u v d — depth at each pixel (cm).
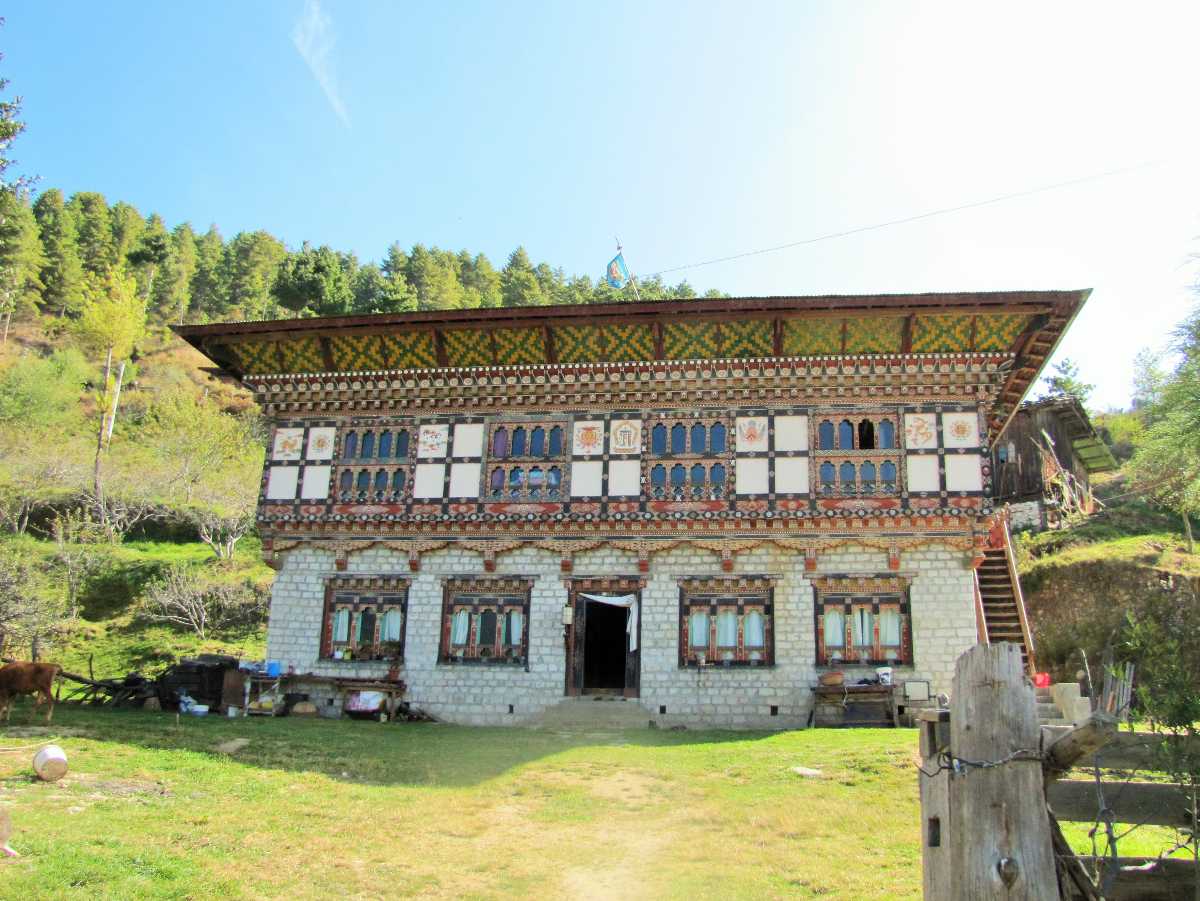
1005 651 822
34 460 7062
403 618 3512
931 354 3338
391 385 3641
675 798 2056
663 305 3306
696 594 3372
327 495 3631
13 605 4609
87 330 9806
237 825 1728
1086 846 1404
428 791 2111
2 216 3077
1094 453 5916
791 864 1545
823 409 3438
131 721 2794
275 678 3369
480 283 13825
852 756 2328
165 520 6938
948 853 810
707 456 3453
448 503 3544
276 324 3553
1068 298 3170
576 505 3469
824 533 3334
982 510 3272
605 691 3378
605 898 1424
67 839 1539
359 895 1421
